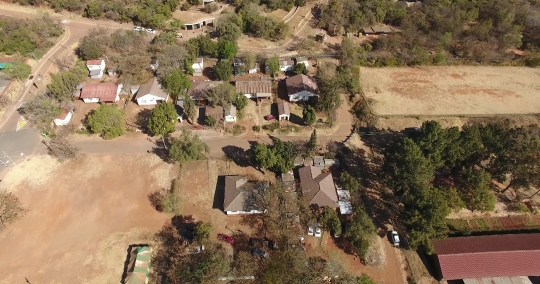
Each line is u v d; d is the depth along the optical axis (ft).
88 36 357.82
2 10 415.23
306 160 252.83
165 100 300.61
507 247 200.34
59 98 285.64
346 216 221.05
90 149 262.88
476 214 229.45
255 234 212.84
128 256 201.98
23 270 195.93
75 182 240.32
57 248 205.26
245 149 264.52
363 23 404.57
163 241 209.05
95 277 193.57
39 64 340.39
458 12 404.77
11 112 290.35
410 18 407.44
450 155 230.07
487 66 359.66
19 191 233.96
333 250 207.21
